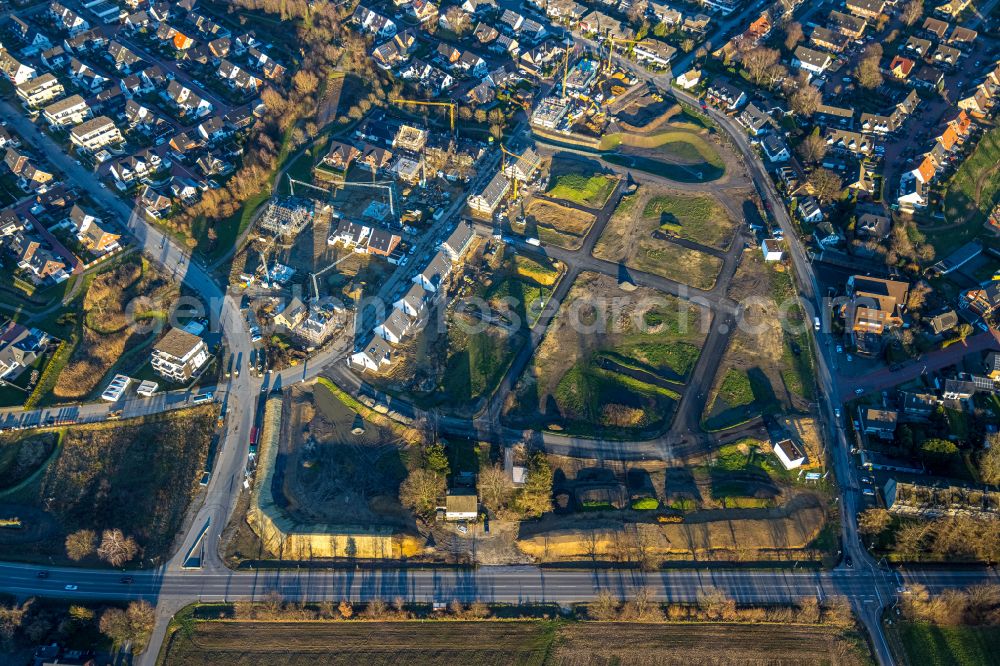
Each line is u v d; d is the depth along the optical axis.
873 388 159.12
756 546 134.38
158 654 119.88
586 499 141.50
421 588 129.00
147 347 167.00
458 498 136.88
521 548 134.50
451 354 167.50
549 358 166.62
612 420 154.38
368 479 145.25
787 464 144.88
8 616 119.56
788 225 195.88
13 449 146.62
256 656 119.75
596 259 188.75
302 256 188.62
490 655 120.31
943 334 167.62
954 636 122.25
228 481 143.88
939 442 142.62
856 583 129.38
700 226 196.62
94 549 131.25
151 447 148.12
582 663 119.50
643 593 125.62
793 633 123.19
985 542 131.25
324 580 129.75
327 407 157.62
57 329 168.50
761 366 164.12
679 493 142.50
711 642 122.12
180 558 132.12
